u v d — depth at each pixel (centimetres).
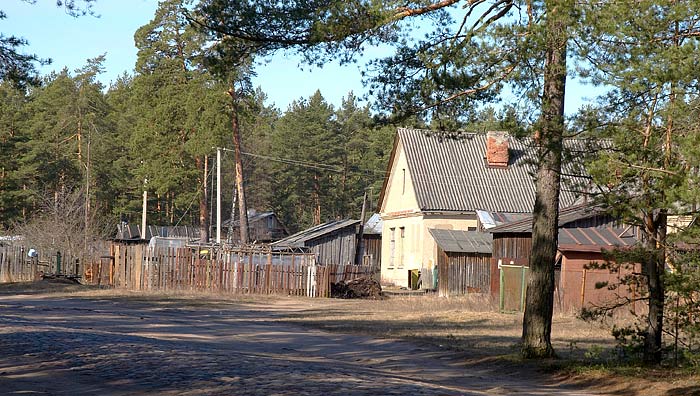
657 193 1528
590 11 1441
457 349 2052
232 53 1848
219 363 1438
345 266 4538
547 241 1855
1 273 4984
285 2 1770
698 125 1458
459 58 1689
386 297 4391
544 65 1602
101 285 4353
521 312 3166
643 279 1712
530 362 1800
